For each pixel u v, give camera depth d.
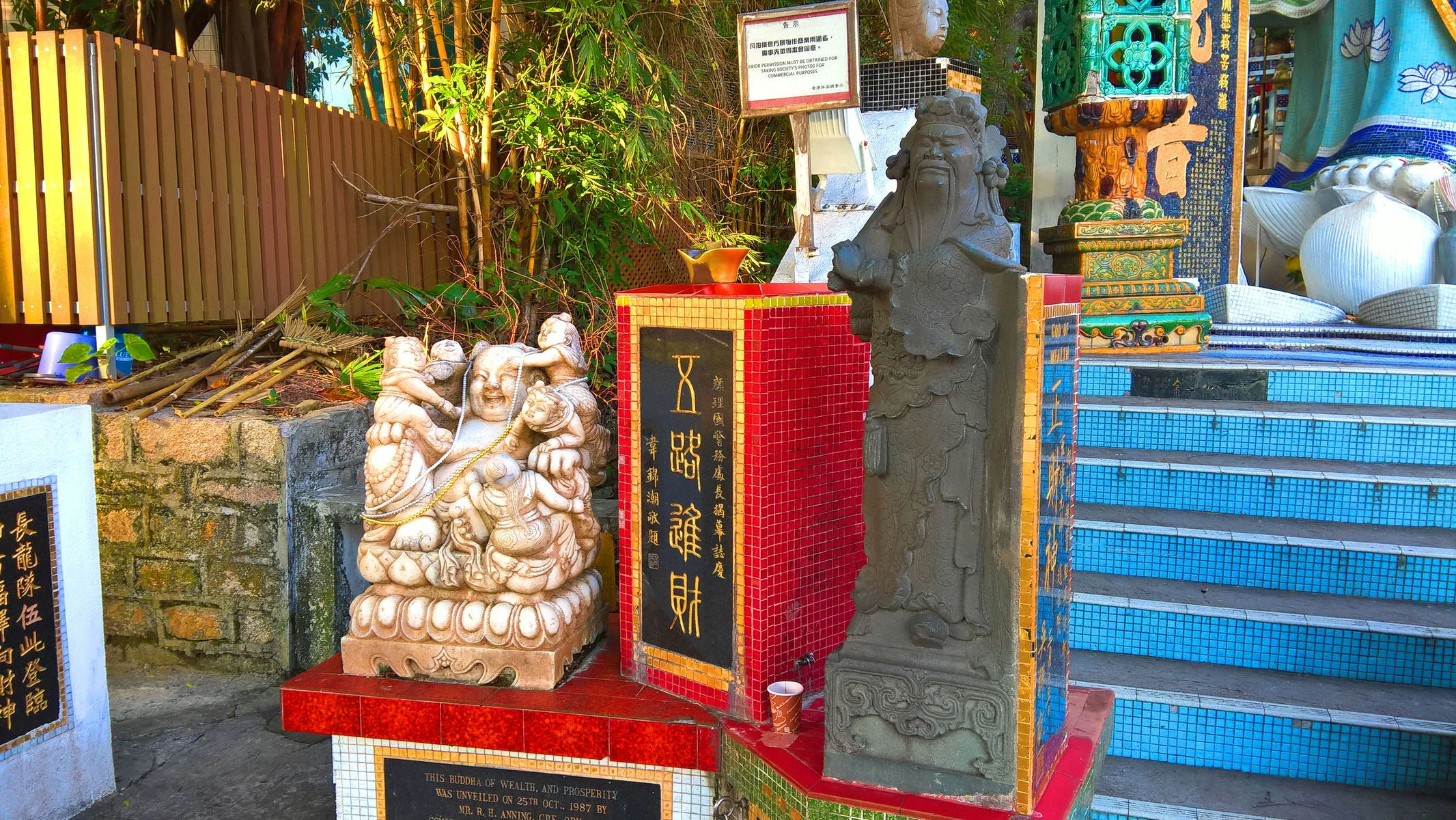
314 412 4.11
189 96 4.55
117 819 3.01
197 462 3.90
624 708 2.70
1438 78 6.73
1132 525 3.53
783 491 2.57
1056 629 2.34
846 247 2.23
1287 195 6.95
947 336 2.11
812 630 2.73
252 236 4.91
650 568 2.79
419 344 2.94
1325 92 7.38
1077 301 2.33
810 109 3.84
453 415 2.95
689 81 6.09
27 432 2.80
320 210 5.33
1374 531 3.43
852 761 2.30
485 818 2.84
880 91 5.59
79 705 3.01
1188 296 5.03
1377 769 2.75
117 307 4.25
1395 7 6.83
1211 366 4.31
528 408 2.79
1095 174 5.33
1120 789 2.77
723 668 2.65
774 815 2.40
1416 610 3.12
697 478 2.64
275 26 6.47
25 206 4.23
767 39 3.84
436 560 2.86
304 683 2.88
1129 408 4.12
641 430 2.76
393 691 2.81
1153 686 2.97
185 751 3.42
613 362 5.15
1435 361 4.56
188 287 4.58
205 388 4.39
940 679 2.20
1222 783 2.81
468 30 5.44
